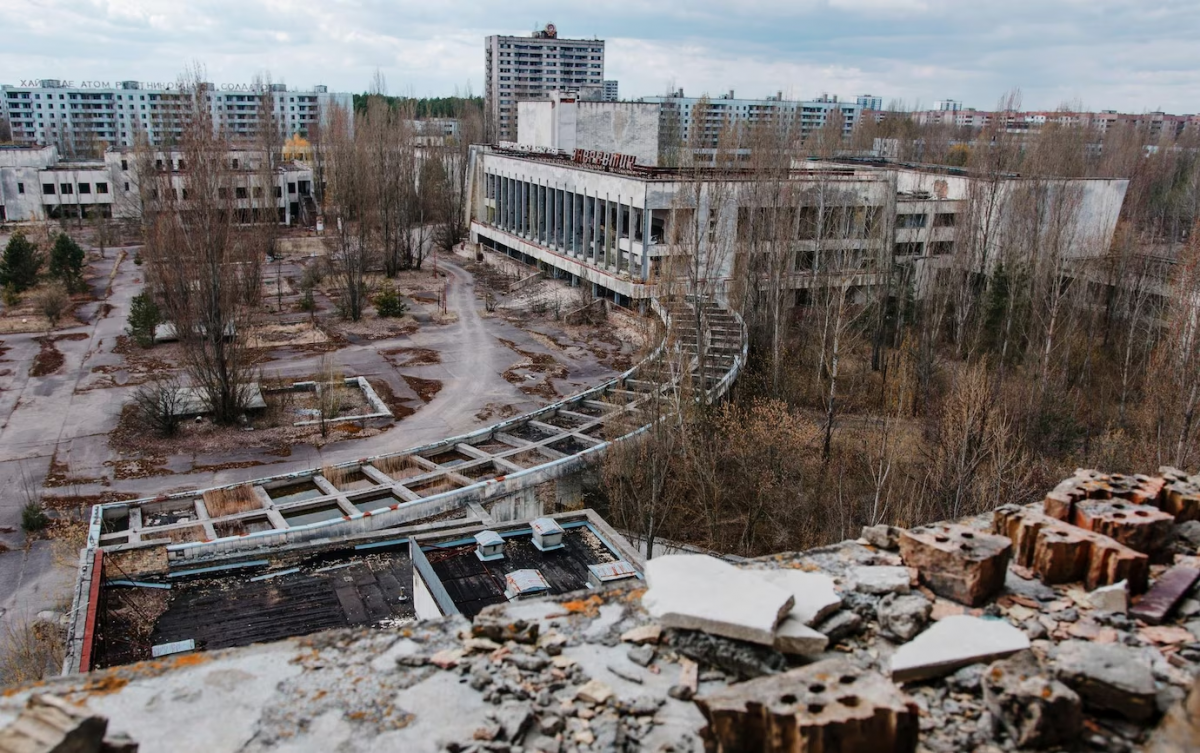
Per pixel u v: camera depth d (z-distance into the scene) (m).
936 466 32.88
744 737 5.52
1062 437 40.28
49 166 99.25
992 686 6.07
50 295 59.47
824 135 108.12
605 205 66.44
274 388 47.16
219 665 6.55
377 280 76.31
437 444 36.91
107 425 41.44
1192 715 5.23
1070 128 79.62
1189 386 34.59
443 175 95.44
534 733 6.01
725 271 56.94
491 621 7.15
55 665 23.39
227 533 28.58
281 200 98.12
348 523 28.14
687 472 33.88
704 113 62.59
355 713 6.09
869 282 52.38
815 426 39.53
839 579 7.73
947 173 69.12
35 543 30.56
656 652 6.86
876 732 5.34
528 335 60.41
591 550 21.88
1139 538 7.93
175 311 42.06
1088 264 53.09
